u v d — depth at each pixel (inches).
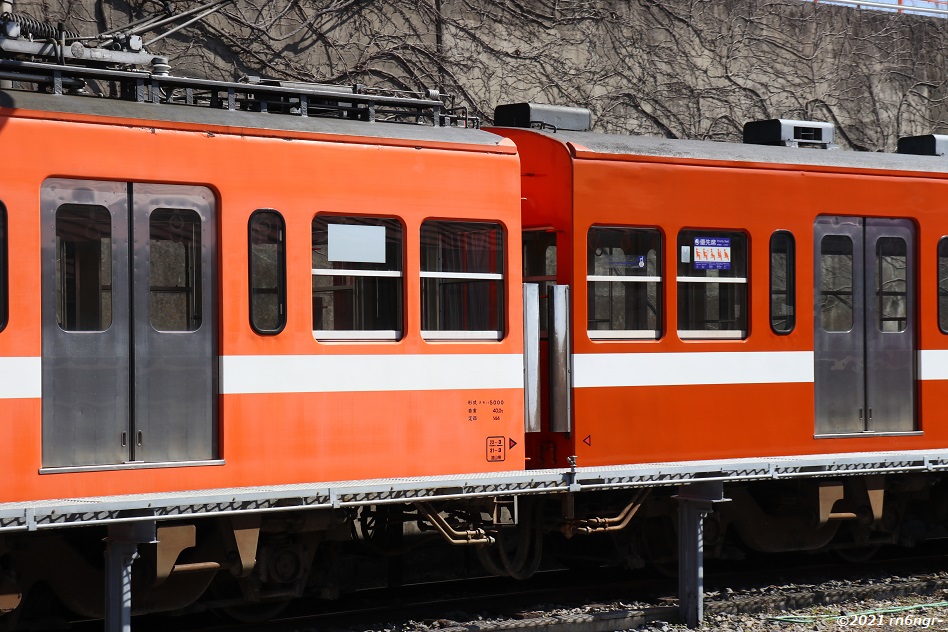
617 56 645.3
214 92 370.9
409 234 371.6
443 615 389.1
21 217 313.0
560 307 402.6
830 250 457.4
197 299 341.1
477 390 382.3
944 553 531.8
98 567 363.6
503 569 412.8
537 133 415.5
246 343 345.4
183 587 353.4
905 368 474.3
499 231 390.6
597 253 410.3
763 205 439.8
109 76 343.9
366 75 574.2
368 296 367.6
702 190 427.5
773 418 440.1
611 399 410.3
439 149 378.6
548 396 403.9
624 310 415.8
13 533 336.2
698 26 670.5
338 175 360.5
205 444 341.4
